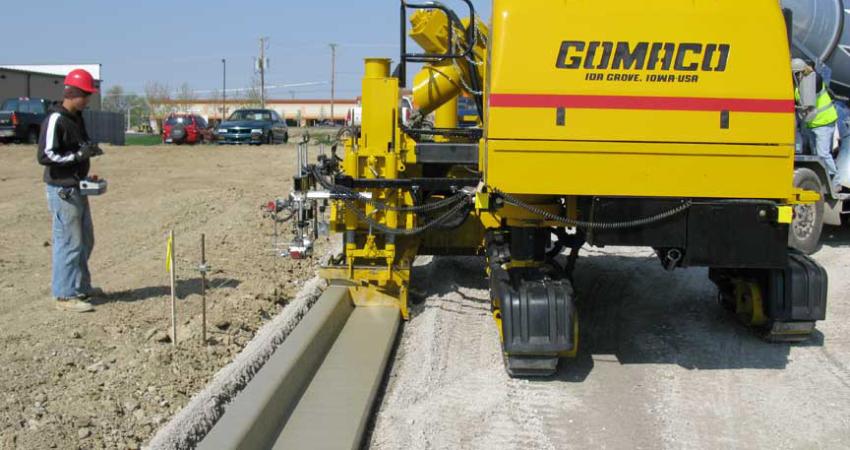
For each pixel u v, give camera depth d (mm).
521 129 5746
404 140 7352
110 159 21828
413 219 7383
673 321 7816
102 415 4984
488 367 6488
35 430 4680
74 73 6926
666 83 5707
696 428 5395
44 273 8383
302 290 8273
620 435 5285
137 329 6582
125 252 9664
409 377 6289
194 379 5734
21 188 15148
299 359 5859
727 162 5750
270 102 80750
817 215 10781
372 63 7363
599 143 5738
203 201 13938
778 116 5727
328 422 5270
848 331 7434
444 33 7762
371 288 7863
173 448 4609
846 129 11258
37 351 5891
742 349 6988
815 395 5957
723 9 5695
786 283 6789
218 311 7211
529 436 5258
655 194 5770
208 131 35250
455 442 5172
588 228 5973
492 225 6957
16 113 27812
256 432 4781
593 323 7754
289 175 18516
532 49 5715
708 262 5836
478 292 8578
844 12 11438
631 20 5688
